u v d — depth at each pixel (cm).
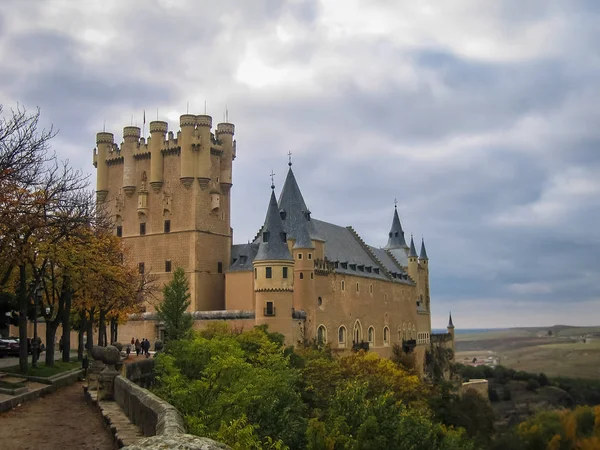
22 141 3784
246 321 9538
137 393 2242
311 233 11031
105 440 2178
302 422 4166
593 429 12962
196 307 10150
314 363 7169
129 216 10931
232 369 3250
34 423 2558
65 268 4650
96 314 7219
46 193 3994
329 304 11094
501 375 17938
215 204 10644
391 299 13850
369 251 14000
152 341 9706
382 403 4428
